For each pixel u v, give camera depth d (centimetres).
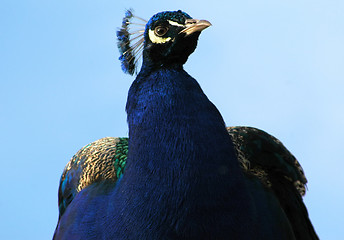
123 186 745
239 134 959
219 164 708
